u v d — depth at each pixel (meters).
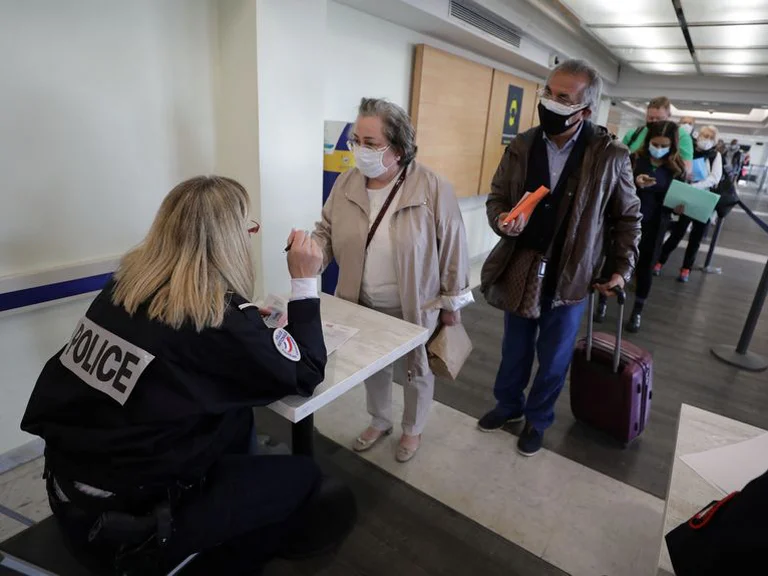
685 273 4.69
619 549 1.60
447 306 1.66
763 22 3.51
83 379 0.94
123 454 0.91
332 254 1.76
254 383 0.98
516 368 2.08
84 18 1.66
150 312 0.93
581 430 2.23
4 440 1.79
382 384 1.93
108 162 1.84
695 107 8.98
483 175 4.57
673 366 2.94
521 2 3.69
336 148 2.51
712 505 0.87
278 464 1.19
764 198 14.98
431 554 1.55
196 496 1.05
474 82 4.01
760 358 3.03
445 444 2.08
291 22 2.10
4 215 1.60
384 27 3.12
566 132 1.62
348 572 1.47
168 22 1.91
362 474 1.88
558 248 1.71
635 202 1.67
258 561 1.25
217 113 2.21
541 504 1.78
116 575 1.01
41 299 1.71
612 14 3.76
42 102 1.61
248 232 1.09
